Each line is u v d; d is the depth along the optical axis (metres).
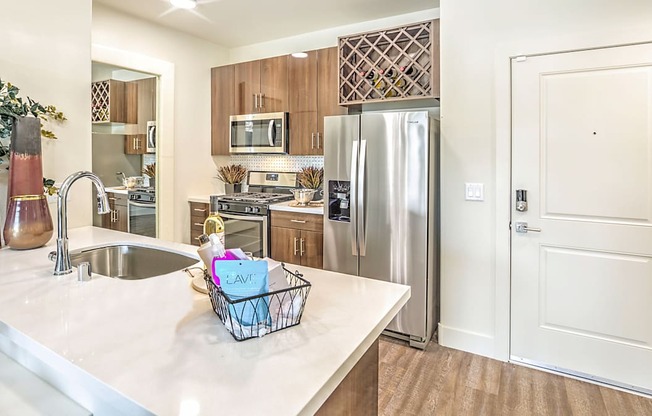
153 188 3.88
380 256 2.76
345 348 0.83
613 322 2.15
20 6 1.87
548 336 2.32
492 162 2.42
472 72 2.44
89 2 2.17
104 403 0.88
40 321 0.95
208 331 0.90
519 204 2.34
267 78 3.88
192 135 4.08
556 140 2.22
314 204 3.47
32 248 1.69
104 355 0.78
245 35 3.98
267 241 3.48
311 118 3.63
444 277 2.63
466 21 2.44
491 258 2.46
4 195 1.84
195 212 4.01
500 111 2.36
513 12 2.30
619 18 2.03
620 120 2.06
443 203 2.60
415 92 2.94
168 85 3.78
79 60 2.13
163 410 0.61
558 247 2.26
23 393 1.00
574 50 2.14
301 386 0.69
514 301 2.40
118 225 3.76
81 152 2.17
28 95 1.91
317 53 3.56
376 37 3.06
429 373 2.30
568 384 2.19
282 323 0.92
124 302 1.09
